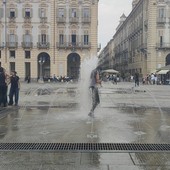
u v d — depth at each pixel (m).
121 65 108.50
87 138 7.77
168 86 44.34
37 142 7.35
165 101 18.67
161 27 62.16
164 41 62.28
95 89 11.53
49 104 16.28
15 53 64.88
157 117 11.48
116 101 18.33
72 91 29.19
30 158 5.93
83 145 7.06
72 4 64.62
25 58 64.94
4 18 64.44
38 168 5.32
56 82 60.12
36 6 64.50
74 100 18.92
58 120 10.66
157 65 62.50
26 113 12.53
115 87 38.44
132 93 26.39
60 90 30.66
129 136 8.06
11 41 64.62
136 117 11.45
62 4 64.69
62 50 65.19
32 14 64.56
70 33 65.19
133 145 7.09
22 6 64.44
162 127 9.34
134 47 82.31
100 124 9.85
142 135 8.19
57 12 64.75
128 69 92.56
